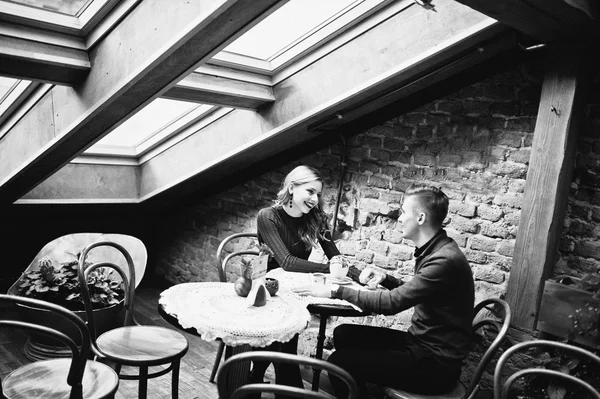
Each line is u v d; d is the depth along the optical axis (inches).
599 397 68.2
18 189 148.7
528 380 105.6
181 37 89.7
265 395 121.6
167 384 123.9
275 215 117.4
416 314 96.0
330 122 133.0
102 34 103.3
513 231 115.4
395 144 133.5
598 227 106.0
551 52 102.6
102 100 108.0
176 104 144.9
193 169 155.6
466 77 119.8
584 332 98.0
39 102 125.6
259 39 119.6
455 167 123.5
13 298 71.9
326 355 144.2
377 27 110.0
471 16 97.0
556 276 109.4
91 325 95.0
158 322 161.0
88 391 80.4
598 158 105.2
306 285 99.3
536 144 105.4
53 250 140.7
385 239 137.3
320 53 119.9
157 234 208.5
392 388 90.0
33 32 100.7
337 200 144.8
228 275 177.5
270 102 133.3
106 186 169.0
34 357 127.5
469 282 92.2
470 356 119.2
